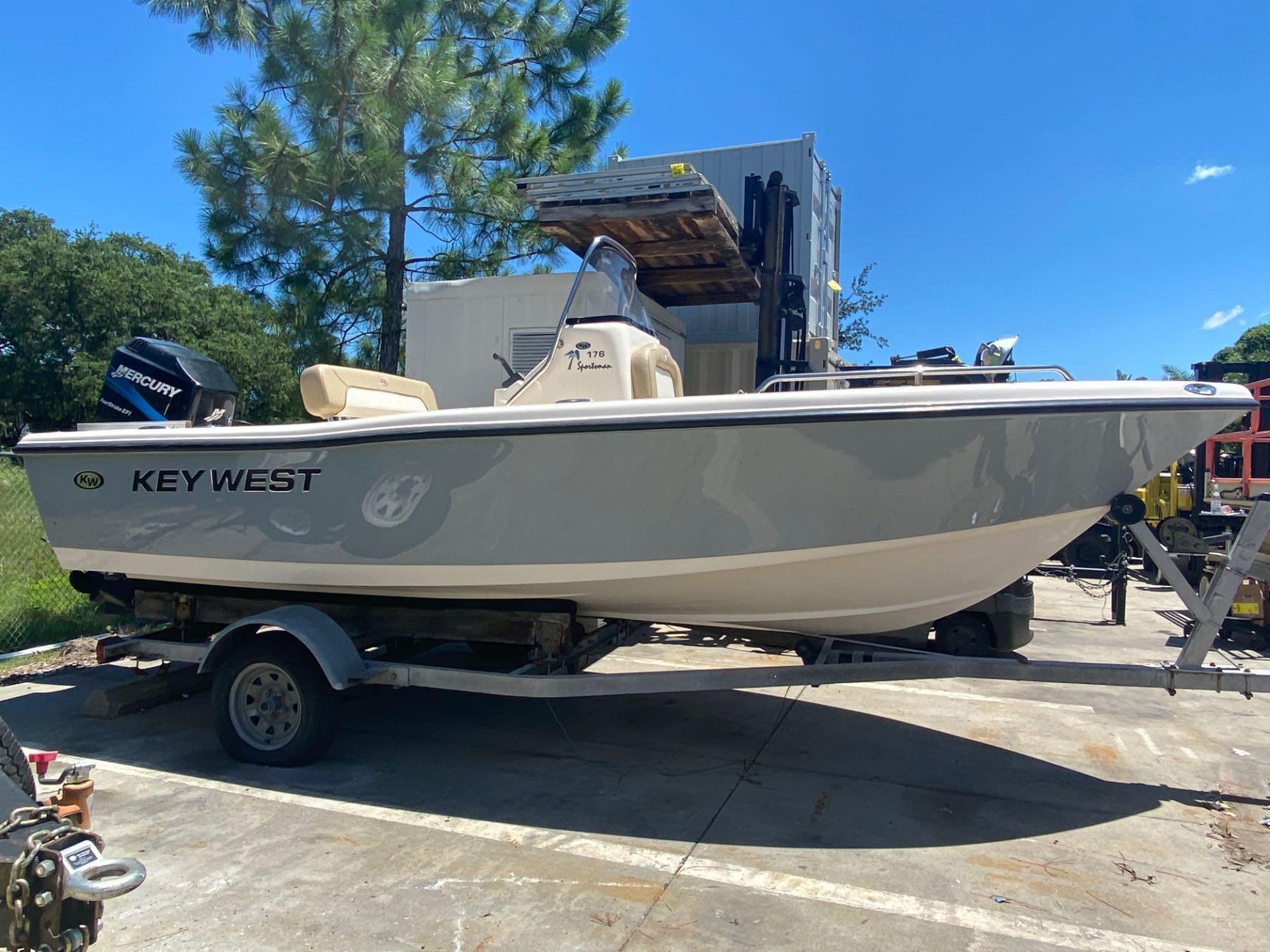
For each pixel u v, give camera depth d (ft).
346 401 14.12
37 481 14.65
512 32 42.32
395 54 35.12
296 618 12.80
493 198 37.76
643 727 15.12
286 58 35.09
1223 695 17.37
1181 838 10.70
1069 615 27.99
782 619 13.14
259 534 13.29
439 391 19.52
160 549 13.98
